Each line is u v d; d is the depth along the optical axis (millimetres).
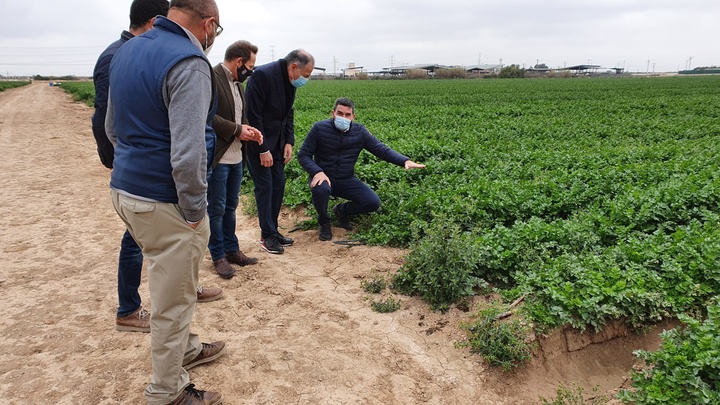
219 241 5305
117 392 3436
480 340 4039
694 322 3848
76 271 5461
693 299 4527
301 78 5695
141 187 2736
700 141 13484
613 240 6117
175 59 2617
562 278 4695
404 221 6504
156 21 2842
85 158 12469
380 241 6324
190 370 3682
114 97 2799
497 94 40344
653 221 6543
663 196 6949
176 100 2611
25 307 4617
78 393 3422
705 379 3457
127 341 4059
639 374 3680
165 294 2889
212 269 5539
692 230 5715
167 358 2979
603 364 4301
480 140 14570
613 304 4344
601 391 3994
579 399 3832
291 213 7887
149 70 2654
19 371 3645
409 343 4164
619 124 18438
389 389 3609
